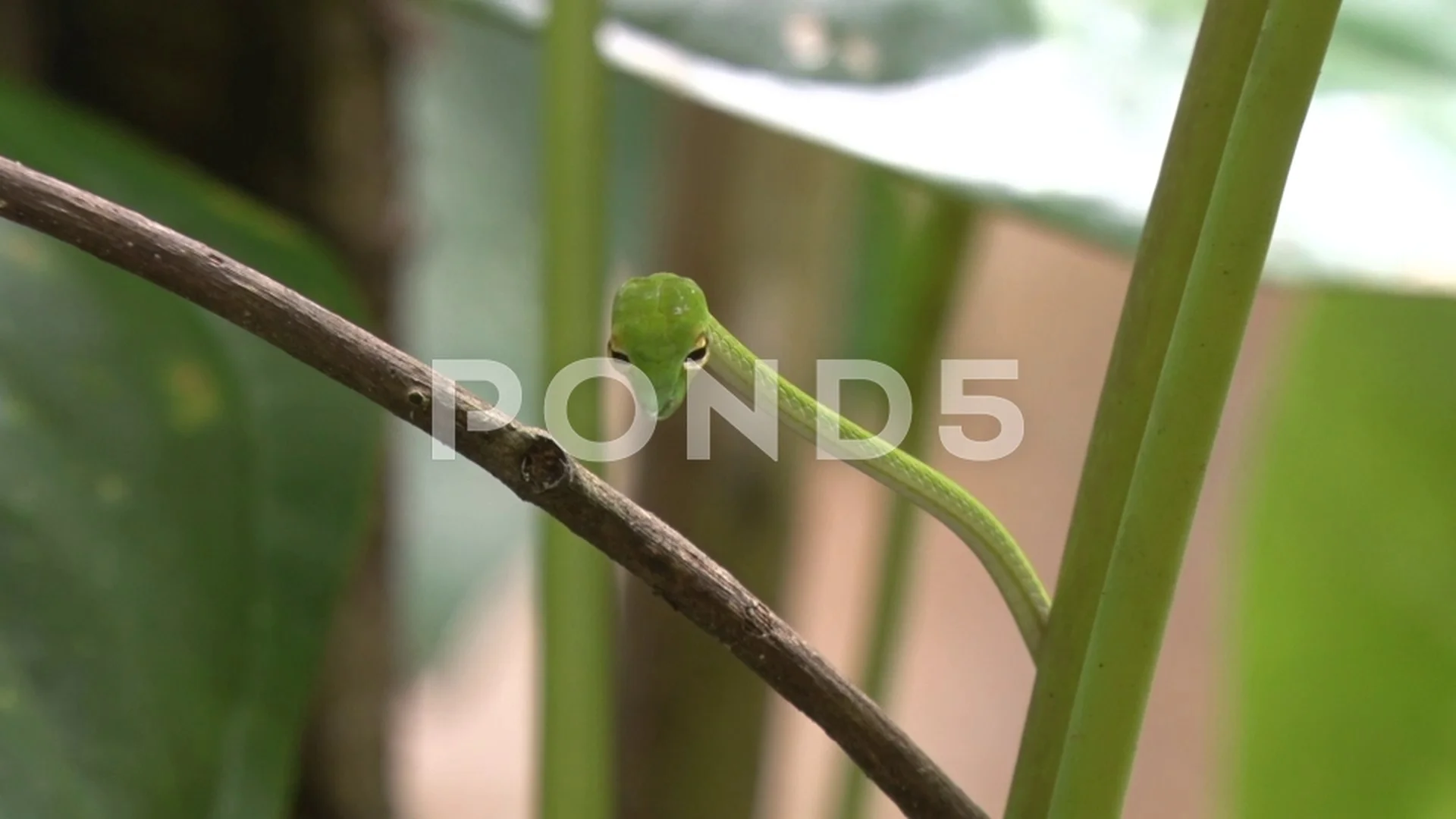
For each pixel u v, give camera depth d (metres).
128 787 0.47
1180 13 0.51
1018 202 0.48
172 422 0.50
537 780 0.50
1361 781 0.61
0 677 0.47
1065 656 0.41
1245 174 0.40
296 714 0.49
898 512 0.58
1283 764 0.62
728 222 0.62
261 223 0.52
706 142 0.62
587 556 0.48
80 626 0.48
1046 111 0.49
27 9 0.57
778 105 0.49
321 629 0.50
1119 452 0.41
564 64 0.48
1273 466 0.61
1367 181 0.48
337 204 0.60
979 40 0.50
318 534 0.50
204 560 0.49
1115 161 0.48
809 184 0.62
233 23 0.58
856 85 0.50
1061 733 0.42
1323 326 0.59
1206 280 0.40
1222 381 0.40
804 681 0.41
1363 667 0.61
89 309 0.50
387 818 0.63
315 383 0.51
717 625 0.41
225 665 0.49
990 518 0.44
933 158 0.48
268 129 0.59
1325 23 0.39
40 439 0.49
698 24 0.50
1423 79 0.50
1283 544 0.61
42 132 0.52
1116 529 0.41
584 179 0.48
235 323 0.40
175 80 0.58
